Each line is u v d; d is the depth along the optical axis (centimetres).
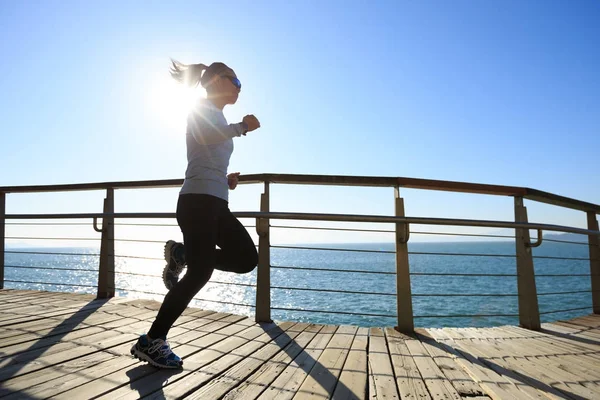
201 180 188
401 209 284
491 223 285
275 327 273
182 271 216
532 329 301
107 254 361
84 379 166
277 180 294
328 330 270
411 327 274
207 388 160
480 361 210
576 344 256
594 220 391
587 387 173
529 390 165
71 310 306
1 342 219
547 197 320
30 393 150
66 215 370
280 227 295
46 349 207
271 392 157
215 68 202
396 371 187
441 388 165
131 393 152
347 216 279
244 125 192
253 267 214
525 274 308
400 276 278
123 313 296
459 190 294
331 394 156
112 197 368
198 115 186
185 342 231
